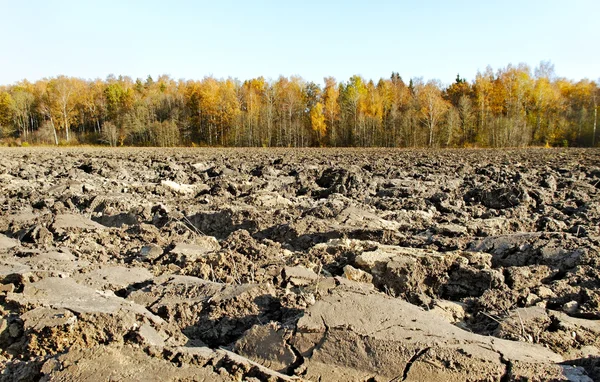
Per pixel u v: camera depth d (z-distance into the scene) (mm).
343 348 3949
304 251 7371
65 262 6719
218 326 4742
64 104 72562
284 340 4121
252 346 4188
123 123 73312
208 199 13070
